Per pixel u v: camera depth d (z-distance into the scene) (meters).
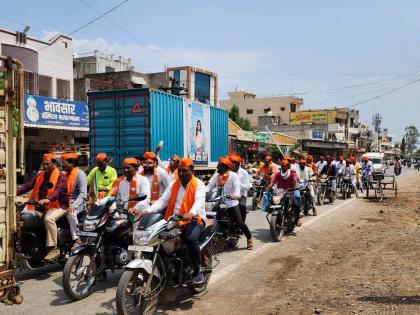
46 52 22.00
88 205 7.93
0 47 19.47
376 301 5.29
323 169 17.62
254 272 6.90
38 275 6.82
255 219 12.61
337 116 68.31
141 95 12.23
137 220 5.75
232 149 24.41
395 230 10.44
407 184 28.20
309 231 10.52
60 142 21.22
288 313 5.08
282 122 70.00
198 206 5.25
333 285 6.07
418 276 6.26
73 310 5.26
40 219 6.32
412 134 146.38
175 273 5.14
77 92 27.88
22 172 4.61
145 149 12.18
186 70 33.75
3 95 4.45
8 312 5.18
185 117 14.41
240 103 72.62
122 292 4.56
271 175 14.00
